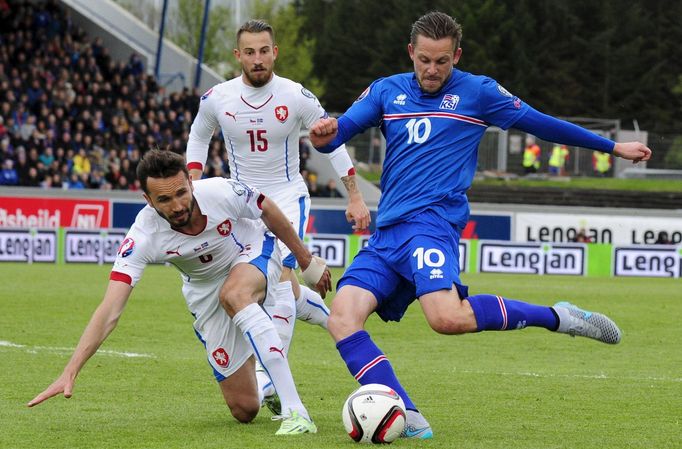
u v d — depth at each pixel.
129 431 23.30
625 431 24.06
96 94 118.25
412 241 22.83
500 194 137.75
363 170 139.00
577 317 23.17
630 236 105.00
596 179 145.75
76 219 98.88
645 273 95.38
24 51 118.88
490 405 28.19
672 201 140.00
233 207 22.98
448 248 22.88
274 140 30.78
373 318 54.94
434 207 23.16
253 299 23.27
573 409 27.58
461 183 23.44
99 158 109.81
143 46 135.62
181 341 42.84
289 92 30.58
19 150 104.94
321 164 127.06
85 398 28.47
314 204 103.62
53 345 40.62
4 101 111.56
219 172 112.31
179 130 120.12
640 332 50.25
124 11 135.50
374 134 139.38
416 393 30.48
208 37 195.00
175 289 68.25
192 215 22.47
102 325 21.67
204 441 21.95
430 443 21.69
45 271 81.62
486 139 143.25
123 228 99.50
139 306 57.00
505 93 23.53
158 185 20.73
